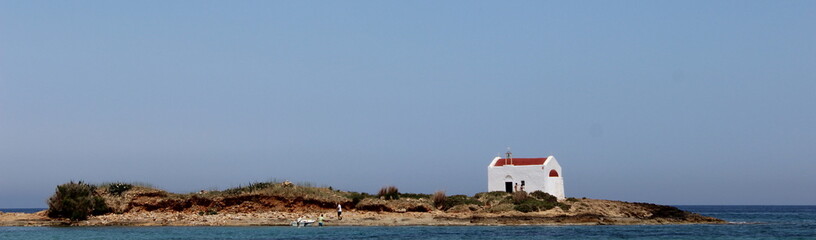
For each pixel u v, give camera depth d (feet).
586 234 245.45
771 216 550.36
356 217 284.20
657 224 305.53
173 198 301.84
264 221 278.67
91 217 288.30
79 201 288.51
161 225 275.59
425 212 296.71
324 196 302.25
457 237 231.09
